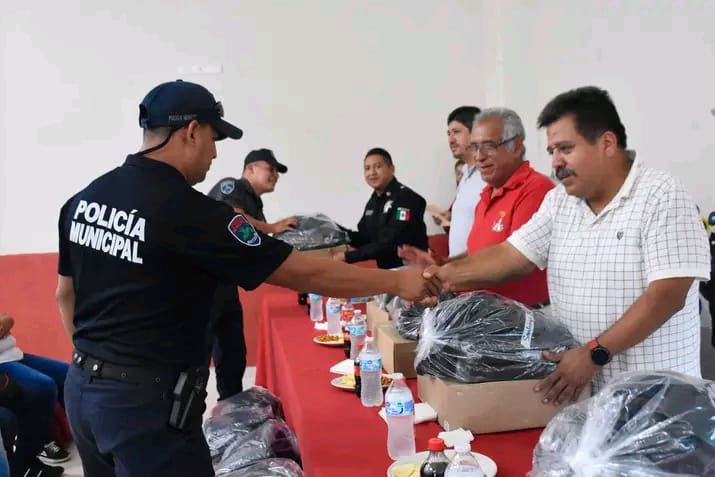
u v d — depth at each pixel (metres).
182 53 4.44
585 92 1.53
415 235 3.71
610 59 3.57
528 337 1.45
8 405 2.78
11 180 4.35
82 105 4.39
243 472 1.88
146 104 1.42
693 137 3.01
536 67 4.35
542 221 1.75
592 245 1.57
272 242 1.41
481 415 1.43
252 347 4.56
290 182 4.61
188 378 1.35
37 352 4.41
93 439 1.38
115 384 1.33
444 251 4.67
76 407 1.38
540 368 1.43
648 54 3.26
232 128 1.51
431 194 4.75
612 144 1.50
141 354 1.33
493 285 1.78
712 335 2.69
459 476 1.08
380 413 1.62
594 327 1.56
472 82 4.74
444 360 1.46
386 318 2.16
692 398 0.96
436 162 4.74
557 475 0.97
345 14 4.58
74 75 4.36
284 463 1.91
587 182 1.52
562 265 1.64
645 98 3.31
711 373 2.72
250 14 4.48
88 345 1.39
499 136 2.14
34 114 4.34
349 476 1.26
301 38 4.55
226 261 1.34
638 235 1.48
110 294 1.35
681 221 1.42
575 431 1.03
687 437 0.90
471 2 4.69
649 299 1.40
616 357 1.52
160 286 1.33
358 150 4.66
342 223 4.68
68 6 4.32
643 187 1.49
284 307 3.23
